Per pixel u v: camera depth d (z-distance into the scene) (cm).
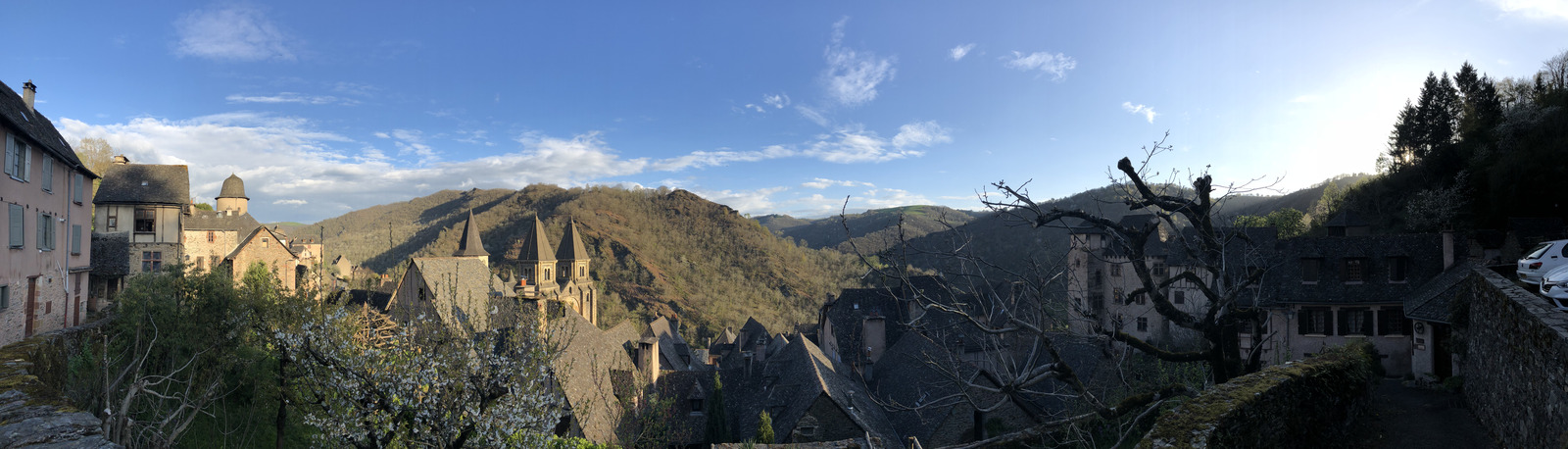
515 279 9031
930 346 3981
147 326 1894
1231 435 1058
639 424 3350
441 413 1566
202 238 5478
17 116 2184
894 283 5675
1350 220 4409
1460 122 5778
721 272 17150
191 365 1883
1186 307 4603
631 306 14125
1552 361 1086
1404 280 3175
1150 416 1947
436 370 1588
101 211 4662
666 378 4081
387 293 4881
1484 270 1794
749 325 8012
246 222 6172
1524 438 1233
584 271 9531
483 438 1590
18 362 1370
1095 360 3080
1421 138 6900
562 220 18450
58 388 1455
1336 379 1502
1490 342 1515
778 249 19000
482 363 1628
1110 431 2011
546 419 1792
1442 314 2333
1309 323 3284
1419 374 2264
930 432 3077
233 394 2047
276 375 2014
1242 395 1155
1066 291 1678
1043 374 1539
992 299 1769
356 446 1529
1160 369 2389
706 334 12750
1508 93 6072
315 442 1708
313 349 1597
